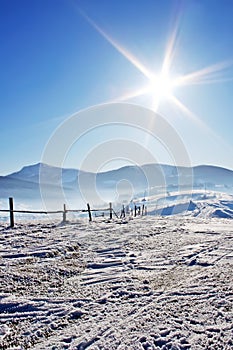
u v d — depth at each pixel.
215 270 8.91
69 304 6.32
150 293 6.98
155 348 4.56
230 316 5.57
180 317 5.59
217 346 4.55
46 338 4.97
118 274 8.66
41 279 7.97
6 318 5.68
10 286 7.25
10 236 14.11
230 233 17.28
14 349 4.62
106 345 4.68
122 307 6.15
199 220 28.53
